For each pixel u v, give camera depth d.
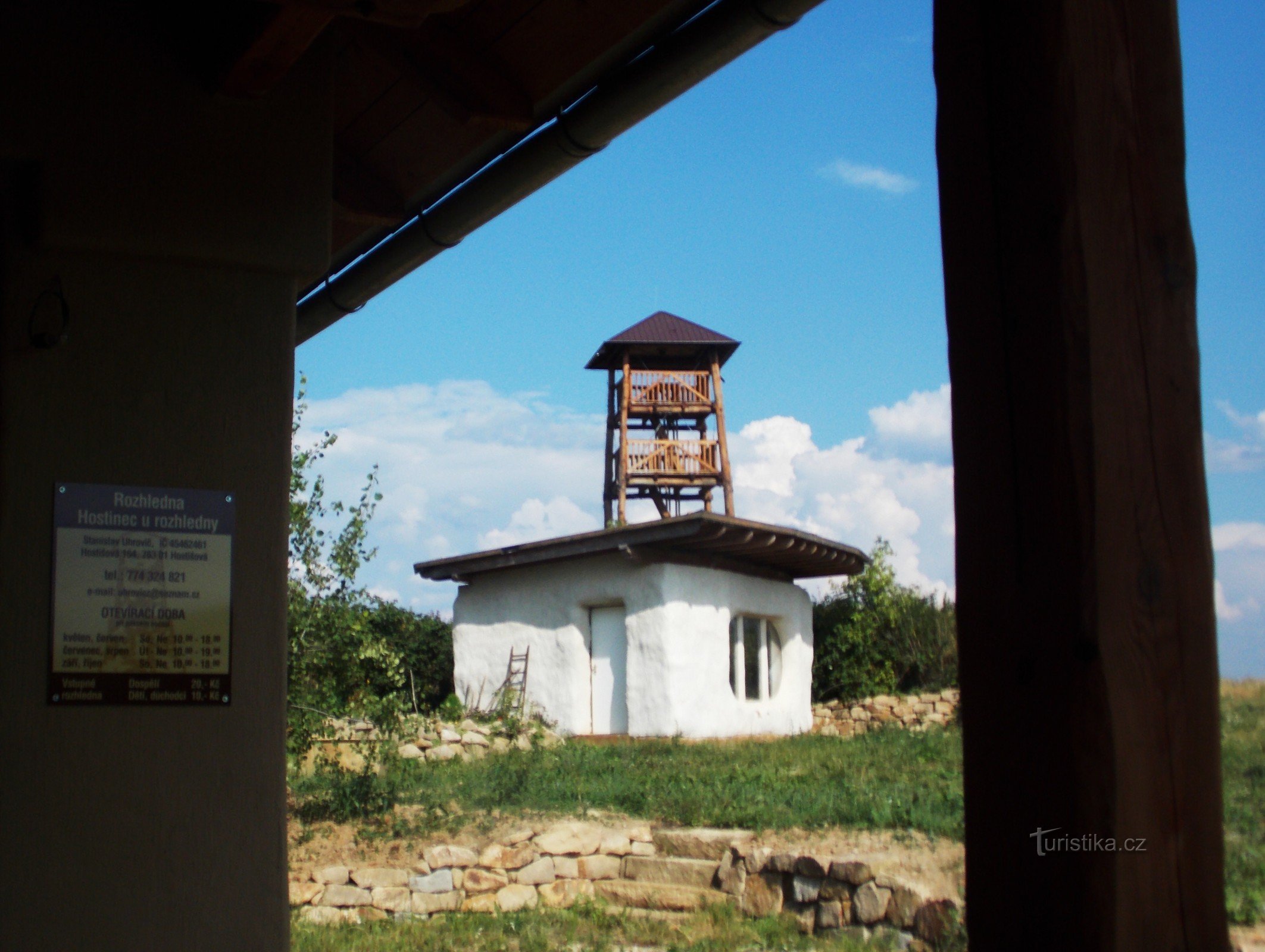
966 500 1.87
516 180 4.54
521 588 16.97
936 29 1.99
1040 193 1.78
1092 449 1.70
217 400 3.52
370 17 2.97
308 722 8.79
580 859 8.45
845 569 18.33
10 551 3.26
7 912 3.14
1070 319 1.73
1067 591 1.70
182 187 3.50
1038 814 1.72
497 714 15.09
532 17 3.90
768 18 3.41
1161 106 1.83
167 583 3.41
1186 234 1.81
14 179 3.42
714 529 14.36
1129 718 1.67
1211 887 1.68
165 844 3.31
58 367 3.37
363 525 8.98
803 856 7.41
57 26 3.42
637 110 4.00
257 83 3.45
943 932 6.33
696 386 25.30
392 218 5.16
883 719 17.98
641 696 15.08
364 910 7.62
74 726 3.27
